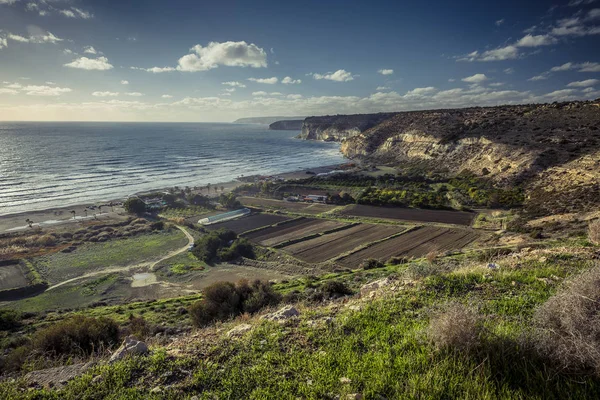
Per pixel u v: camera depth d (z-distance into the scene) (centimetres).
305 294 2172
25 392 548
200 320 1930
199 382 535
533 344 518
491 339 542
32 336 2238
